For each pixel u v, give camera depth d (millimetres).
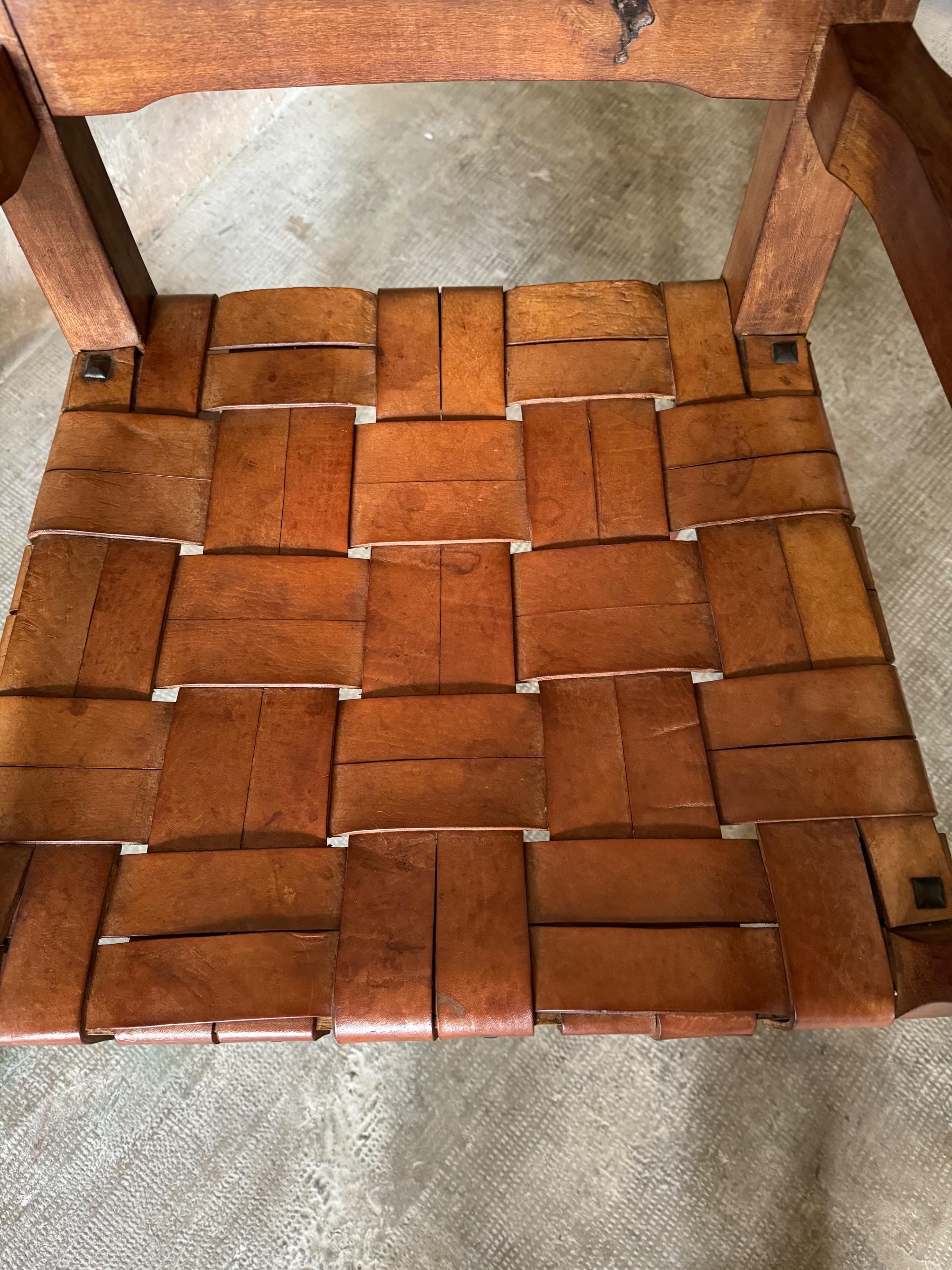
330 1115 823
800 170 569
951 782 898
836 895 532
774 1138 806
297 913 536
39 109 525
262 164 1118
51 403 1021
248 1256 786
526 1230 787
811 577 599
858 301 1050
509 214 1098
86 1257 783
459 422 646
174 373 653
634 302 672
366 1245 789
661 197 1102
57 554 606
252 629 597
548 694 584
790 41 519
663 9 505
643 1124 814
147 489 623
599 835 552
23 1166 808
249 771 564
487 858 545
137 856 545
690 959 521
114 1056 840
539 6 508
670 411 646
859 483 986
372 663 594
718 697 577
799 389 650
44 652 583
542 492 632
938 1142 799
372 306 678
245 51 521
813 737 563
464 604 607
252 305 672
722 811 556
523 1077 831
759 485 619
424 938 525
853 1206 783
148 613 597
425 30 519
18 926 525
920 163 452
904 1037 832
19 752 557
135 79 522
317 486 632
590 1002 515
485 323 670
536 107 1143
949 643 937
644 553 612
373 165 1118
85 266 601
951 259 436
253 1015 514
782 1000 518
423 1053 840
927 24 1099
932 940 504
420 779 563
